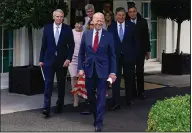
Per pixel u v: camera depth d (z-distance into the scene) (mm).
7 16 8445
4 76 9695
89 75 6129
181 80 11000
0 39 9641
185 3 10992
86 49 6156
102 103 6141
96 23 6086
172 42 13164
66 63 7039
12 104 8055
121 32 7598
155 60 13219
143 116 7133
